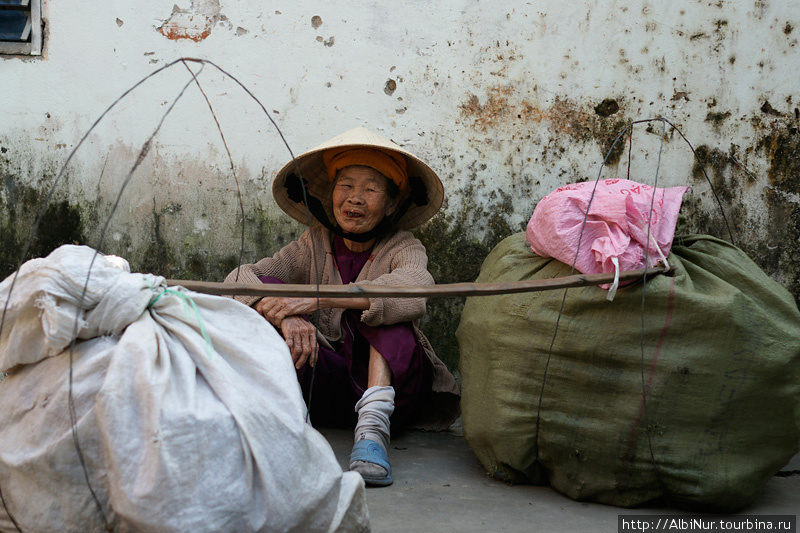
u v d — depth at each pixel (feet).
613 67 10.85
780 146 10.94
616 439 7.16
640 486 7.25
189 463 4.55
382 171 9.05
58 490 4.69
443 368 9.62
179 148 10.66
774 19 10.80
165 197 10.72
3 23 10.50
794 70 10.87
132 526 4.61
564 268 7.66
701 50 10.84
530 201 10.98
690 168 10.95
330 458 5.32
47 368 4.98
